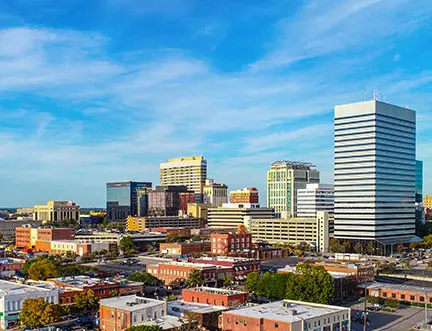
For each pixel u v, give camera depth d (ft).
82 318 591.37
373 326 573.74
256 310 502.79
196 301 613.93
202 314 524.93
